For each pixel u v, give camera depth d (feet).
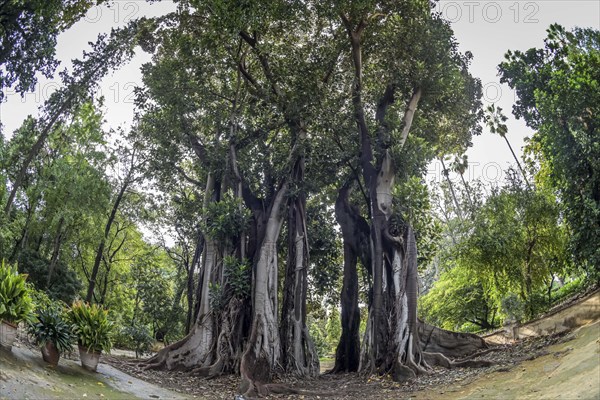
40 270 85.71
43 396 32.50
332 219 84.33
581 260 56.03
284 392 55.47
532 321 63.46
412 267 63.57
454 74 76.18
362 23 73.51
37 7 71.82
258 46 72.64
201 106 77.77
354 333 72.95
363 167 71.26
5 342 37.63
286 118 73.36
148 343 75.97
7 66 76.07
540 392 37.22
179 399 46.24
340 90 74.64
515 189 74.33
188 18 76.07
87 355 44.04
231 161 73.97
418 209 68.08
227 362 63.57
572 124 56.24
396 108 76.79
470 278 87.20
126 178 101.60
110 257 110.93
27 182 91.97
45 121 76.69
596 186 54.39
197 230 88.02
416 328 61.16
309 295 84.94
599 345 41.39
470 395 42.14
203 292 68.85
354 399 50.26
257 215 72.28
